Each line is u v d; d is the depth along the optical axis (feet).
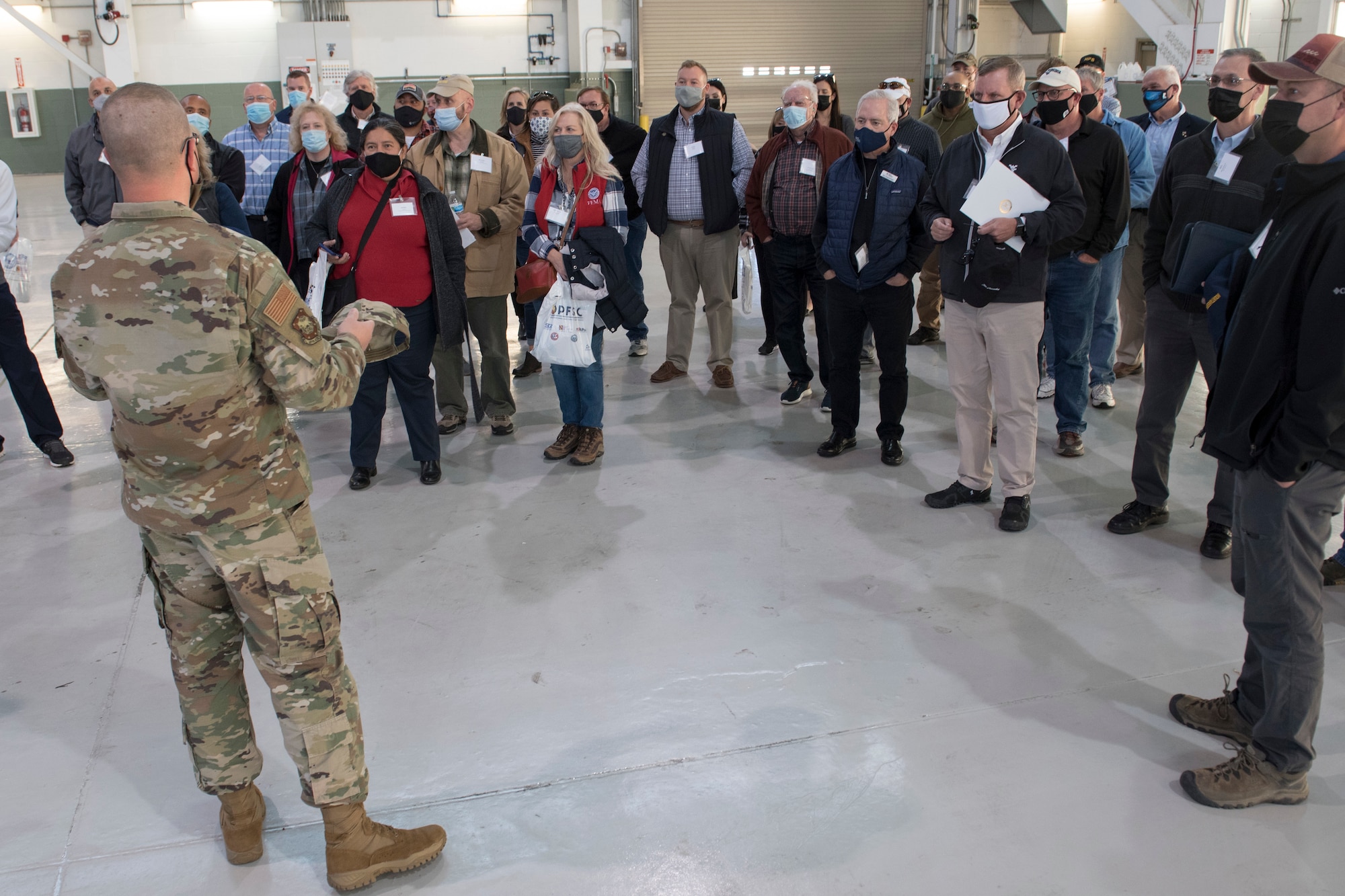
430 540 11.32
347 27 46.39
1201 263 8.56
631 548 10.98
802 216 14.88
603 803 6.90
